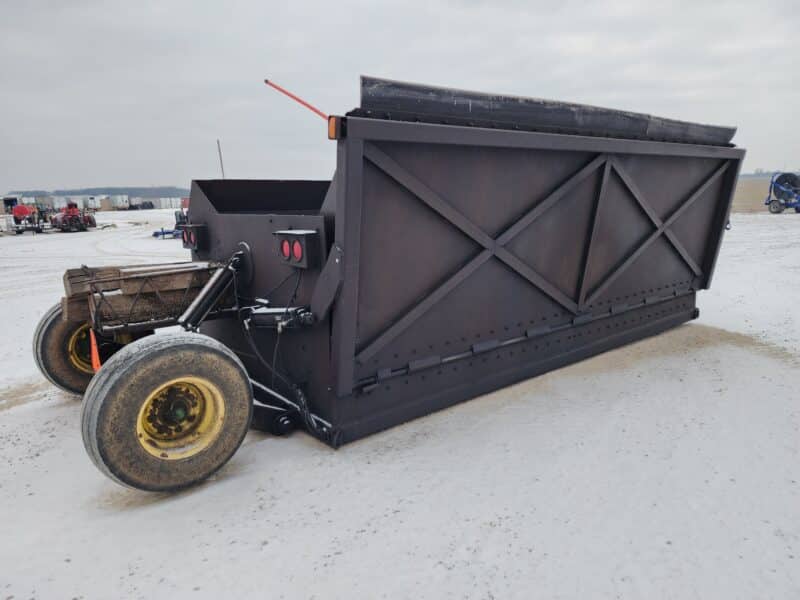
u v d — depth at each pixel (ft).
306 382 10.74
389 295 10.33
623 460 9.57
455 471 9.23
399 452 9.97
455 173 10.59
